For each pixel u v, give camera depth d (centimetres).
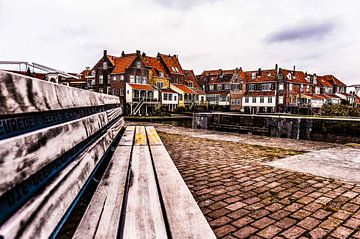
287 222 259
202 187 363
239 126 1445
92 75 5806
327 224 256
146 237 147
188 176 418
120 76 5175
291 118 1204
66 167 175
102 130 357
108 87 5466
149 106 5303
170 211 189
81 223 162
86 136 228
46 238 121
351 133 1059
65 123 176
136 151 416
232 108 6494
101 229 153
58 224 140
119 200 200
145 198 206
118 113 653
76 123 199
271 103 5850
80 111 251
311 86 6700
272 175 428
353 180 406
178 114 4950
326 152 640
